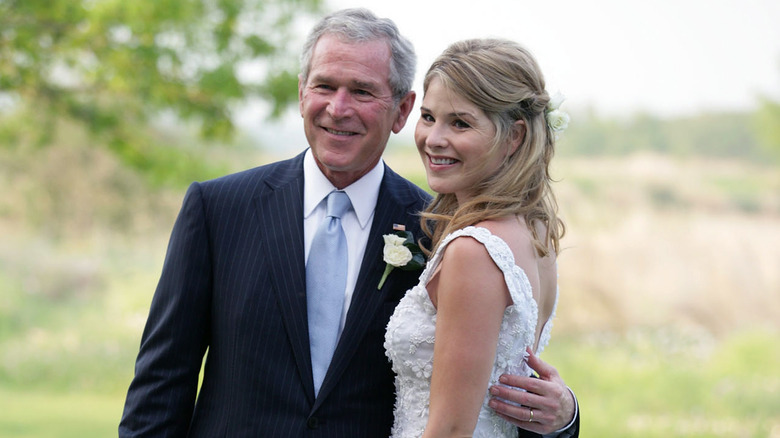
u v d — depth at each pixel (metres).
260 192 4.04
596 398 16.50
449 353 3.32
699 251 20.89
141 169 12.27
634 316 20.50
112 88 11.43
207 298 3.94
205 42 11.12
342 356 3.76
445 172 3.62
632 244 21.08
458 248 3.37
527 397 3.51
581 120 25.97
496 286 3.33
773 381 16.91
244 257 3.89
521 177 3.58
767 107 24.22
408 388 3.63
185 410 3.93
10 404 15.16
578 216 21.77
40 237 25.30
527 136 3.61
